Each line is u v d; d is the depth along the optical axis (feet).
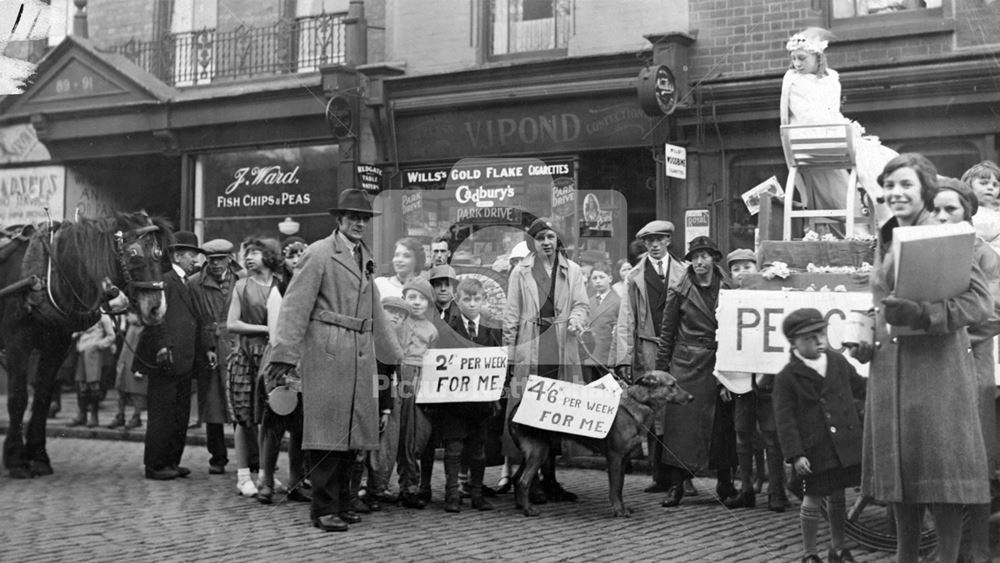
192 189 48.01
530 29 41.22
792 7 37.70
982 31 35.09
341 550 19.71
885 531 20.53
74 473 30.63
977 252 16.61
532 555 19.31
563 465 32.78
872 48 36.60
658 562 18.74
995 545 17.81
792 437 17.87
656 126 38.93
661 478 25.91
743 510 24.53
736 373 23.99
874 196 22.84
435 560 18.84
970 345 15.90
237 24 46.70
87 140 49.32
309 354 21.70
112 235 29.22
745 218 38.47
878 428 14.75
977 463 14.25
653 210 39.73
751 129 38.19
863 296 19.86
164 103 47.19
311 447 21.45
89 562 18.60
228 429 42.42
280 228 45.75
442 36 41.86
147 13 48.11
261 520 23.00
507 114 40.93
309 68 45.19
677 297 25.41
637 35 39.68
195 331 30.17
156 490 27.43
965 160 35.60
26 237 30.14
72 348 42.04
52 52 48.93
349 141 43.21
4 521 22.71
